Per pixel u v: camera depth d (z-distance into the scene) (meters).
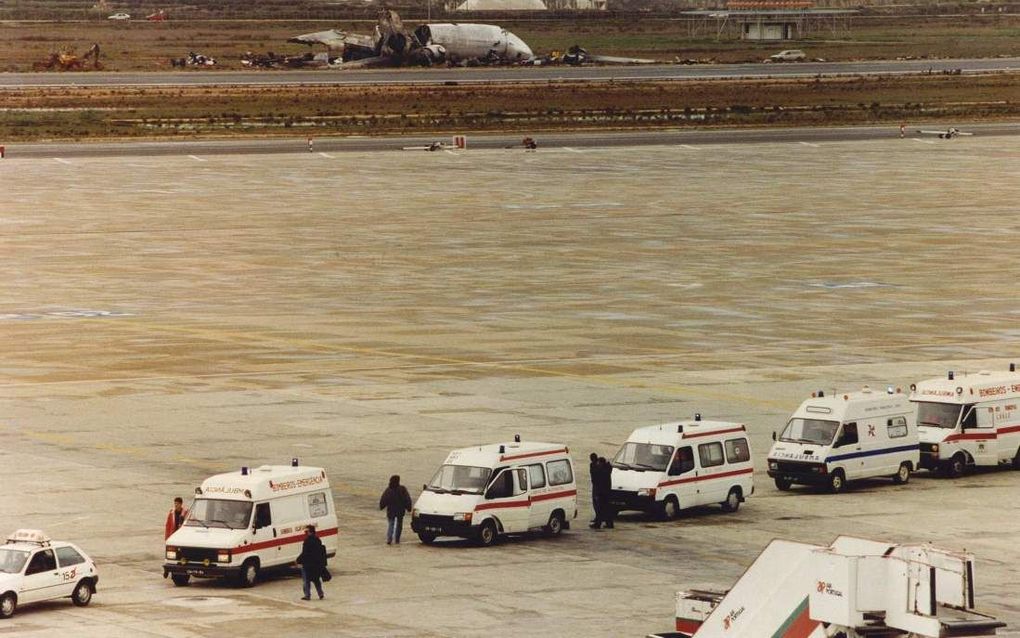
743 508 130.62
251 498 105.56
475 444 148.00
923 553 49.84
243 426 156.50
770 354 199.62
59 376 183.12
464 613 95.69
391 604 98.19
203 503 106.44
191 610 96.50
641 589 102.38
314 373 185.75
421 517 116.56
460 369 188.75
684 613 67.88
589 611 96.25
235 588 103.62
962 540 117.00
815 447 136.38
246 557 103.69
